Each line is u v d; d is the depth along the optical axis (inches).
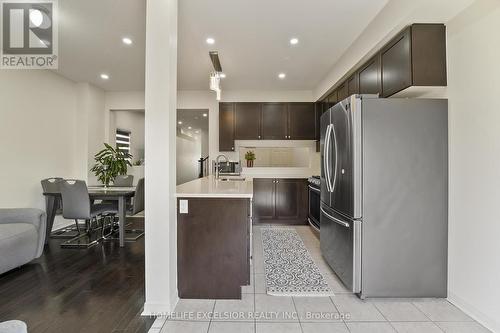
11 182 146.9
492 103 77.0
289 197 201.5
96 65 161.5
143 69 167.6
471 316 83.0
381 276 92.8
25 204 155.2
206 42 128.6
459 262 88.6
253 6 99.2
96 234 173.3
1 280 105.5
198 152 459.5
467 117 85.1
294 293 97.1
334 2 97.0
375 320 81.0
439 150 92.7
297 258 132.1
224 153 217.3
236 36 122.6
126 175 197.9
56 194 154.6
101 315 82.5
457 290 89.4
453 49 89.5
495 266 76.5
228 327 77.1
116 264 122.6
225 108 210.5
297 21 109.9
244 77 180.1
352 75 138.6
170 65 83.1
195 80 188.4
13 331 34.8
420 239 92.7
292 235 172.7
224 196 91.6
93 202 173.8
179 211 92.6
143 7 99.5
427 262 93.0
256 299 93.2
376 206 92.4
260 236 170.4
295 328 76.8
